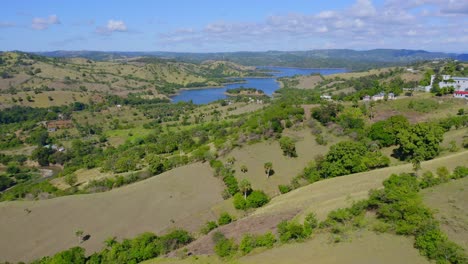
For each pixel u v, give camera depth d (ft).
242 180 292.40
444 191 191.21
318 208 208.44
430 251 136.67
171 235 217.36
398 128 339.57
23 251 243.81
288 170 325.21
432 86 567.59
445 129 358.64
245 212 259.80
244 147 371.97
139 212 281.54
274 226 199.11
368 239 157.89
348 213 182.60
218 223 244.22
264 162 340.18
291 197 251.80
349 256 147.02
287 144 348.59
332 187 247.50
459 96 493.36
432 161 262.06
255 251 172.76
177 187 316.40
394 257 140.97
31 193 366.22
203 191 306.55
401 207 164.66
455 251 132.26
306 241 170.91
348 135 375.25
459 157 253.65
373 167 287.07
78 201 303.07
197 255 185.57
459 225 152.05
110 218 275.59
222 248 178.19
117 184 354.54
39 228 268.21
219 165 336.90
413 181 205.77
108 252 211.41
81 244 246.88
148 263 191.11
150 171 375.45
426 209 162.61
